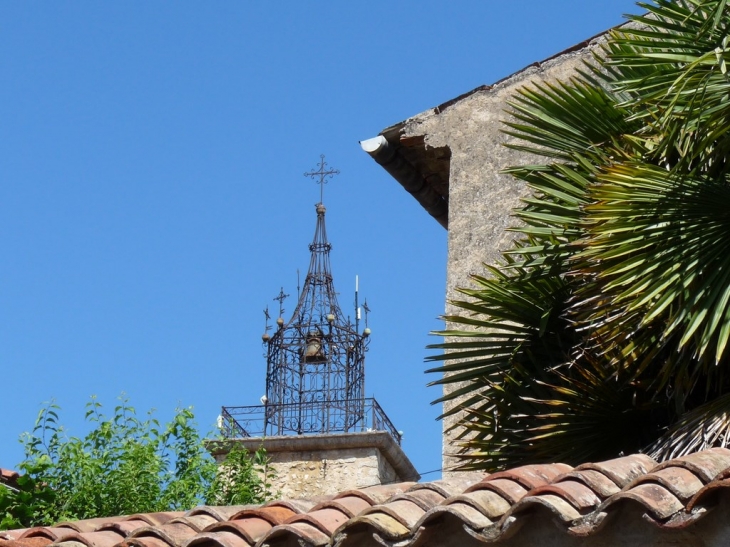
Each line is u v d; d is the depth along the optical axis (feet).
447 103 40.01
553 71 38.81
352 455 75.46
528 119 29.55
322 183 87.20
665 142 24.67
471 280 36.58
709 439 21.79
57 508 37.17
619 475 16.47
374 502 17.58
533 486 16.52
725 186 23.89
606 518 14.92
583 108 28.89
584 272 24.62
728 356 23.99
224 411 78.02
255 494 44.04
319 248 86.02
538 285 27.78
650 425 25.88
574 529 15.01
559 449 25.88
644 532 14.96
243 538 16.98
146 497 39.11
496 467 26.84
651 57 25.27
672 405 25.45
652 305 22.97
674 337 24.16
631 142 26.81
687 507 14.58
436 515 15.64
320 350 81.15
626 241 23.81
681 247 23.41
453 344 28.02
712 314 22.49
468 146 38.96
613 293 24.22
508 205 37.27
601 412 25.73
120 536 18.42
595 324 24.95
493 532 15.29
